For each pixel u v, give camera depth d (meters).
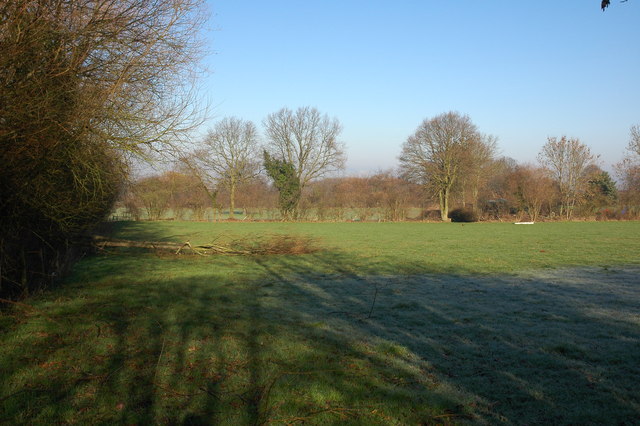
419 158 51.59
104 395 4.84
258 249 19.86
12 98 6.21
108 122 8.00
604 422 4.33
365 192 53.78
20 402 4.64
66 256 12.47
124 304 9.38
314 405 4.67
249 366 5.80
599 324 7.90
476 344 6.80
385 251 21.03
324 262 17.14
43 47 6.65
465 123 50.16
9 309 8.38
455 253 20.03
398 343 6.85
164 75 8.48
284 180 50.34
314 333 7.40
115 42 7.73
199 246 18.42
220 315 8.61
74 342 6.70
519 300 10.05
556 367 5.81
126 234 30.27
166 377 5.38
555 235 29.75
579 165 48.78
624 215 47.72
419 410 4.57
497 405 4.71
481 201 51.84
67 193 8.48
